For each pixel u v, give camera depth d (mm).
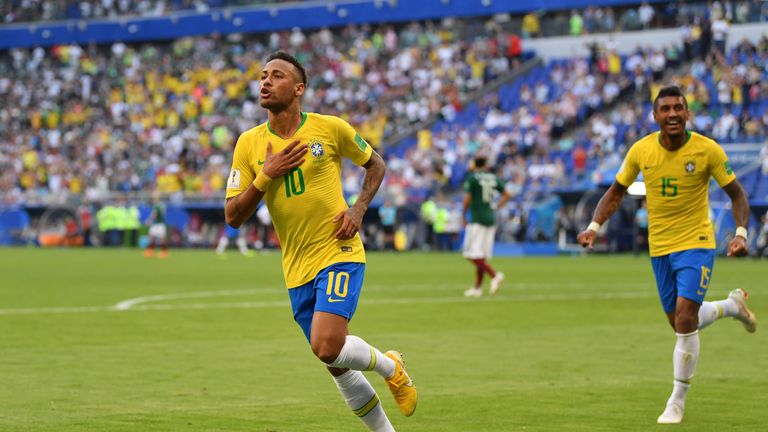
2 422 10234
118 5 80125
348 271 8695
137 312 21125
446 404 11414
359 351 8453
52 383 12586
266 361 14469
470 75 64250
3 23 82875
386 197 55594
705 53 58156
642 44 61469
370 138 61281
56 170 69188
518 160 55031
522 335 17641
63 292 26203
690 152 11125
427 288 28031
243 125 67438
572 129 58188
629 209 51188
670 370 13852
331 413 10820
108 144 70375
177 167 65625
